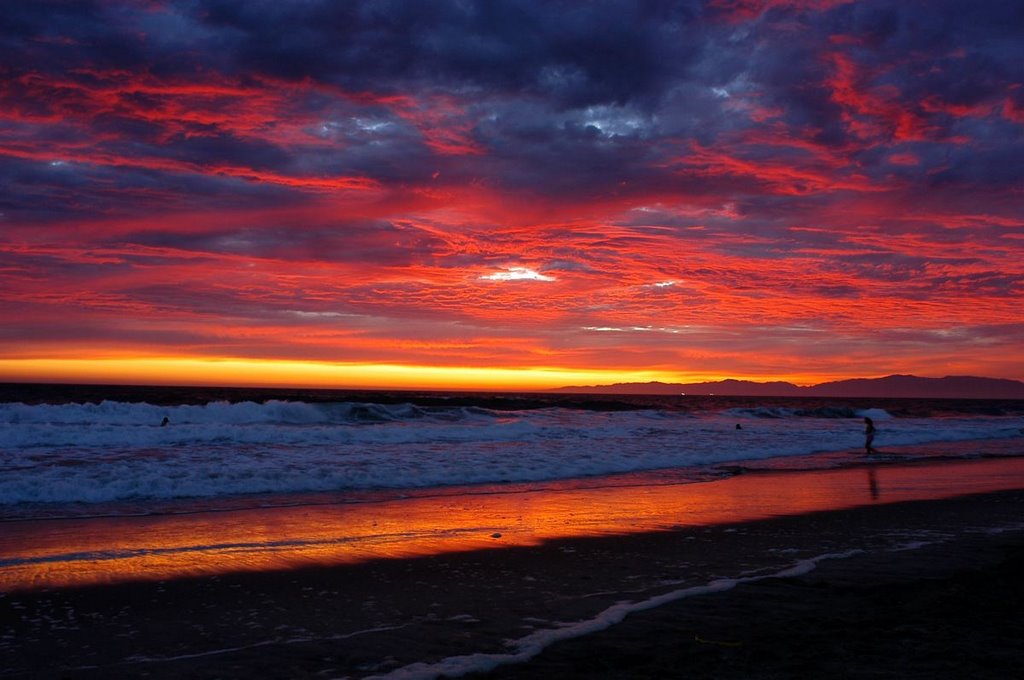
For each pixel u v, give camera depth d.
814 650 5.15
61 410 24.66
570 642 5.46
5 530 9.80
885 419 48.66
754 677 4.61
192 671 4.91
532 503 12.88
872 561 8.35
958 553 8.83
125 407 25.83
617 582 7.43
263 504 12.27
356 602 6.67
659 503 13.01
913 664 4.82
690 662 4.94
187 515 11.14
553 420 34.34
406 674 4.80
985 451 25.39
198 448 18.38
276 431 21.41
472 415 34.22
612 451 21.66
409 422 30.98
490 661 5.04
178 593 6.93
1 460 15.16
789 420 42.16
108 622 6.04
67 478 13.25
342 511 11.75
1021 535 10.12
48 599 6.68
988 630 5.61
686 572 7.87
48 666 5.01
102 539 9.34
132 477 13.63
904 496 14.08
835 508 12.55
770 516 11.69
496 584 7.34
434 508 12.19
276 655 5.24
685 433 28.89
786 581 7.38
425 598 6.81
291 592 7.01
